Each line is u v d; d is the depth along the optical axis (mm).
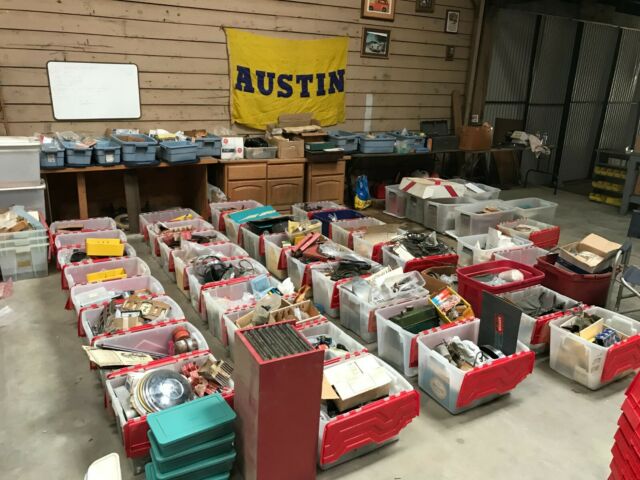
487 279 3184
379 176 6402
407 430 2268
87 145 4051
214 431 1746
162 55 4652
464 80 6656
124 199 4949
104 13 4312
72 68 4305
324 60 5484
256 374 1619
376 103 6051
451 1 6156
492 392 2383
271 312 2633
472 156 6715
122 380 2141
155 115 4777
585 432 2297
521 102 7305
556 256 3463
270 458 1759
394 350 2697
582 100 7836
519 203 5062
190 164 4484
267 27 5082
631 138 7145
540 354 2916
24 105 4215
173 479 1718
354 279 3035
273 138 5066
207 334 2953
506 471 2049
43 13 4098
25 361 2623
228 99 5098
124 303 2754
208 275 3234
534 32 7027
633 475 1705
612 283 3193
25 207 3742
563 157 7902
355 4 5516
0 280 3529
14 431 2143
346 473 2002
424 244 3758
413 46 6074
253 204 4688
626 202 5934
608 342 2627
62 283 3279
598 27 7543
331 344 2580
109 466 1729
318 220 4316
